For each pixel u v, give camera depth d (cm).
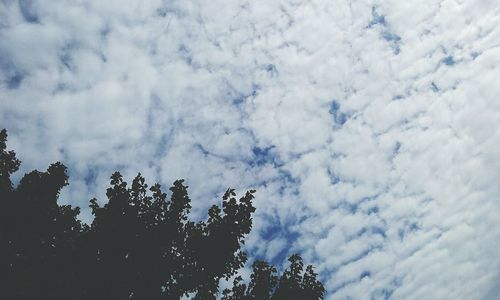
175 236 1034
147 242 994
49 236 987
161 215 1053
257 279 1045
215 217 1062
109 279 934
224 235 1027
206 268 1012
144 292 952
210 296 1006
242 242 1053
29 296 869
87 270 939
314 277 1043
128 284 945
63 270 924
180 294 997
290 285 1023
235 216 1052
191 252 1027
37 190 1048
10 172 1055
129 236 993
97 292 921
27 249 935
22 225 954
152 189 1083
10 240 927
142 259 974
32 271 900
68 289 898
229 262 1036
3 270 880
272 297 1011
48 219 1005
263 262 1070
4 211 951
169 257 1012
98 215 1023
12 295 859
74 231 1015
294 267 1053
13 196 986
